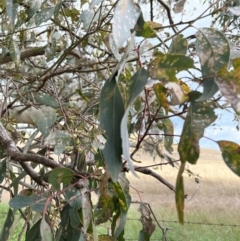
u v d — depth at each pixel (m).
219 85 0.31
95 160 0.73
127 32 0.34
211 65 0.34
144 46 0.51
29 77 1.13
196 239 1.82
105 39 0.58
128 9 0.36
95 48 1.17
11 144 0.61
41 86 0.91
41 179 0.67
